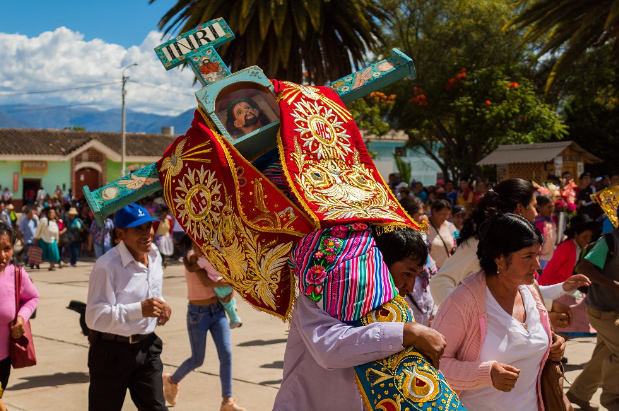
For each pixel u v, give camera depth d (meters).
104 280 4.09
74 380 6.62
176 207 2.57
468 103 23.39
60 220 18.45
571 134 28.23
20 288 4.35
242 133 2.54
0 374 4.29
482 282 3.02
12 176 40.06
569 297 6.23
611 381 5.10
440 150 29.98
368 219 2.28
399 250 2.34
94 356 4.13
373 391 2.10
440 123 26.53
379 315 2.17
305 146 2.44
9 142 40.22
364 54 18.55
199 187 2.50
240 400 5.91
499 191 3.90
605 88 25.34
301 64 17.86
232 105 2.59
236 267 2.46
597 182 16.83
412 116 25.23
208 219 2.49
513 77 25.14
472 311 2.97
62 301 11.55
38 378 6.68
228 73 2.72
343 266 2.17
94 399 4.15
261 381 6.49
